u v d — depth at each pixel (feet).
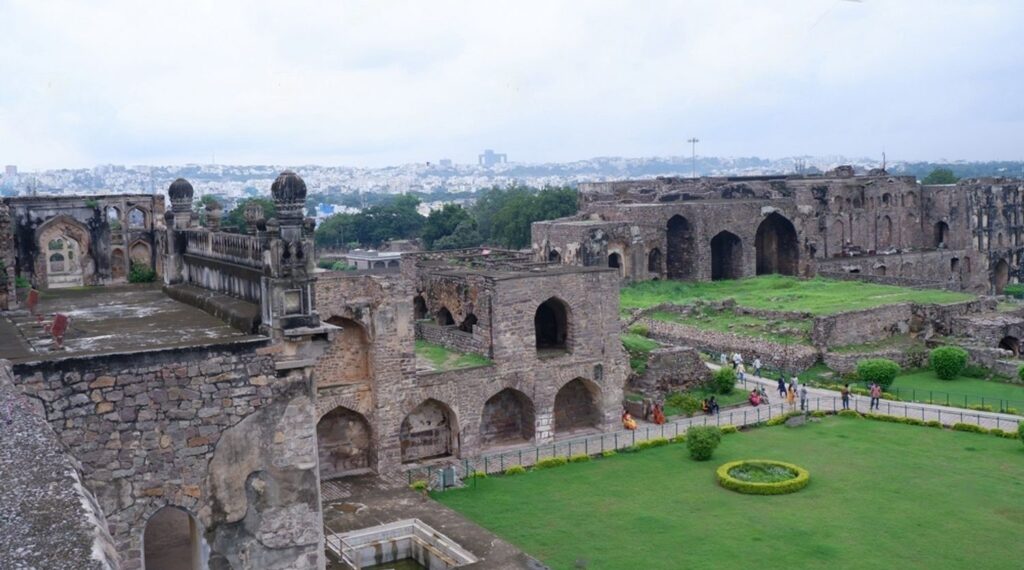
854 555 82.07
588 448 119.24
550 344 133.90
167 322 63.52
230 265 66.95
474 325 122.01
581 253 213.05
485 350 119.34
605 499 99.45
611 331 127.13
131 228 106.93
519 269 138.41
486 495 101.45
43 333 60.03
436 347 129.18
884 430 125.80
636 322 190.49
